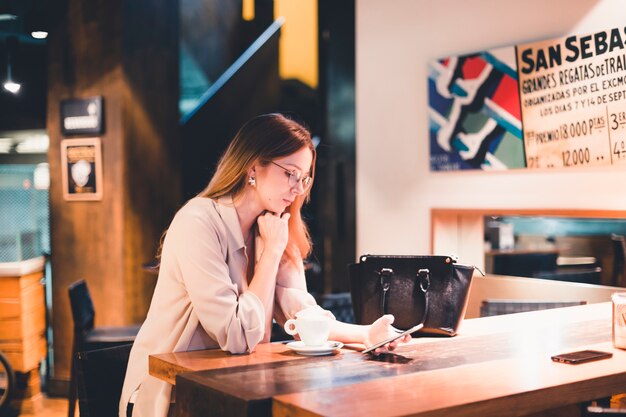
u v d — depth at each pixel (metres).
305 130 2.24
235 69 8.41
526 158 3.84
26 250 5.47
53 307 5.76
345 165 6.34
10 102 7.20
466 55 4.07
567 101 3.66
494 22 3.98
